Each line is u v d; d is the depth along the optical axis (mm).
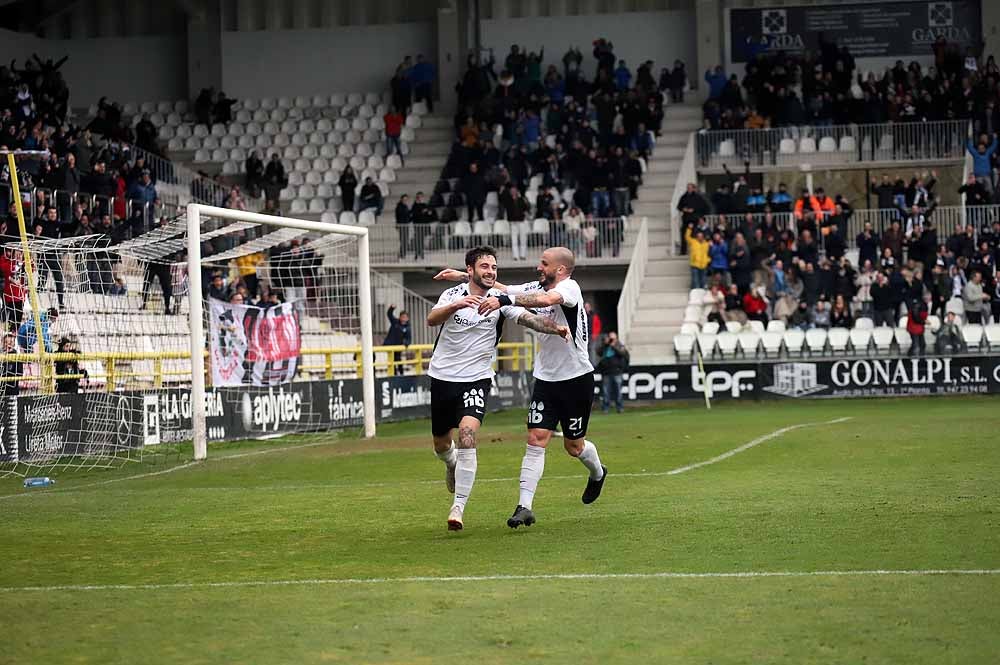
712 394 53438
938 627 11258
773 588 13047
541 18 76500
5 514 20969
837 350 55906
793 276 58781
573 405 17500
